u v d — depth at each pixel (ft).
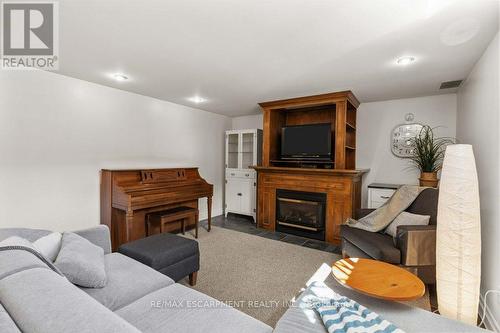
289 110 14.69
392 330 3.55
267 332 3.76
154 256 6.32
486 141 6.51
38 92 8.73
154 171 11.75
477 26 5.66
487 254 6.21
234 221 15.56
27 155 8.55
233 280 7.95
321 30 5.98
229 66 8.37
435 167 11.48
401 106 12.60
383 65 8.11
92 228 6.66
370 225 9.23
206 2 4.96
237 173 16.11
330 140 12.41
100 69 8.72
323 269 8.82
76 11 5.29
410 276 5.48
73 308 2.54
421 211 8.41
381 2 4.88
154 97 12.58
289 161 13.56
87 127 10.15
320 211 12.15
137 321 3.91
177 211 11.76
